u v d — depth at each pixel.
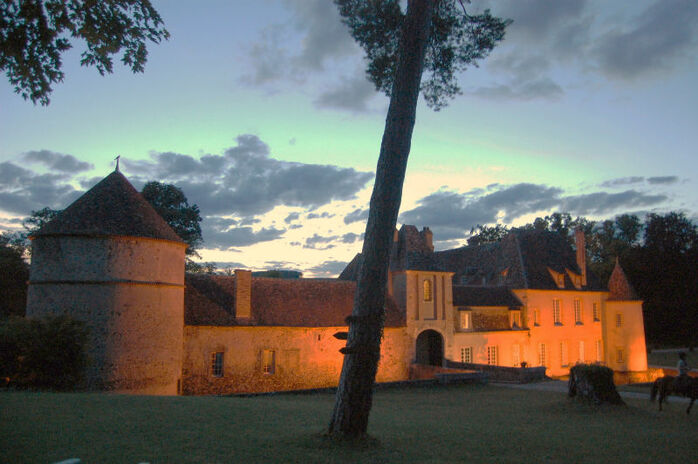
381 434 12.70
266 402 19.17
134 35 12.38
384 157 12.55
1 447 9.41
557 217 79.12
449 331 39.06
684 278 61.88
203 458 9.41
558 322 46.66
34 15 11.29
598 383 19.81
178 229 51.97
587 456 11.34
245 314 30.67
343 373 11.78
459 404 22.09
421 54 13.01
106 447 9.83
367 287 12.01
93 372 22.75
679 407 20.34
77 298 23.36
